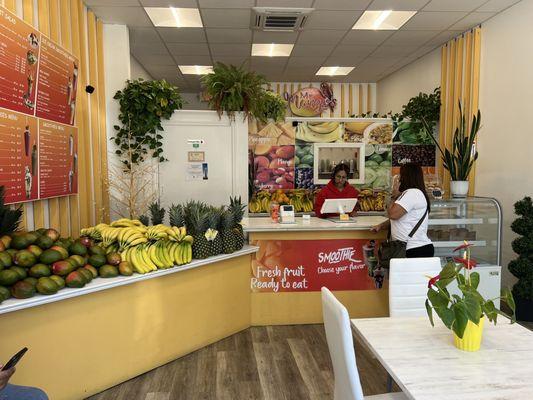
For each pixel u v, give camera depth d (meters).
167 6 4.68
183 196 5.02
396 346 1.83
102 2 4.51
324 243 4.14
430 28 5.52
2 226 2.61
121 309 3.01
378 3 4.64
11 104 2.94
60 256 2.66
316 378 3.11
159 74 8.48
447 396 1.43
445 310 1.70
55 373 2.63
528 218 4.00
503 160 4.88
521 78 4.57
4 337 2.39
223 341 3.80
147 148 4.93
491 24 5.09
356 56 7.07
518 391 1.46
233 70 4.85
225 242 3.73
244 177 5.04
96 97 4.78
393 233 3.69
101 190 4.83
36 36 3.27
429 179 4.99
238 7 4.75
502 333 1.97
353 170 6.34
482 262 4.04
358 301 4.19
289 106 9.13
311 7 4.76
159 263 3.18
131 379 3.10
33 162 3.25
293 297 4.16
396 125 6.32
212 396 2.87
